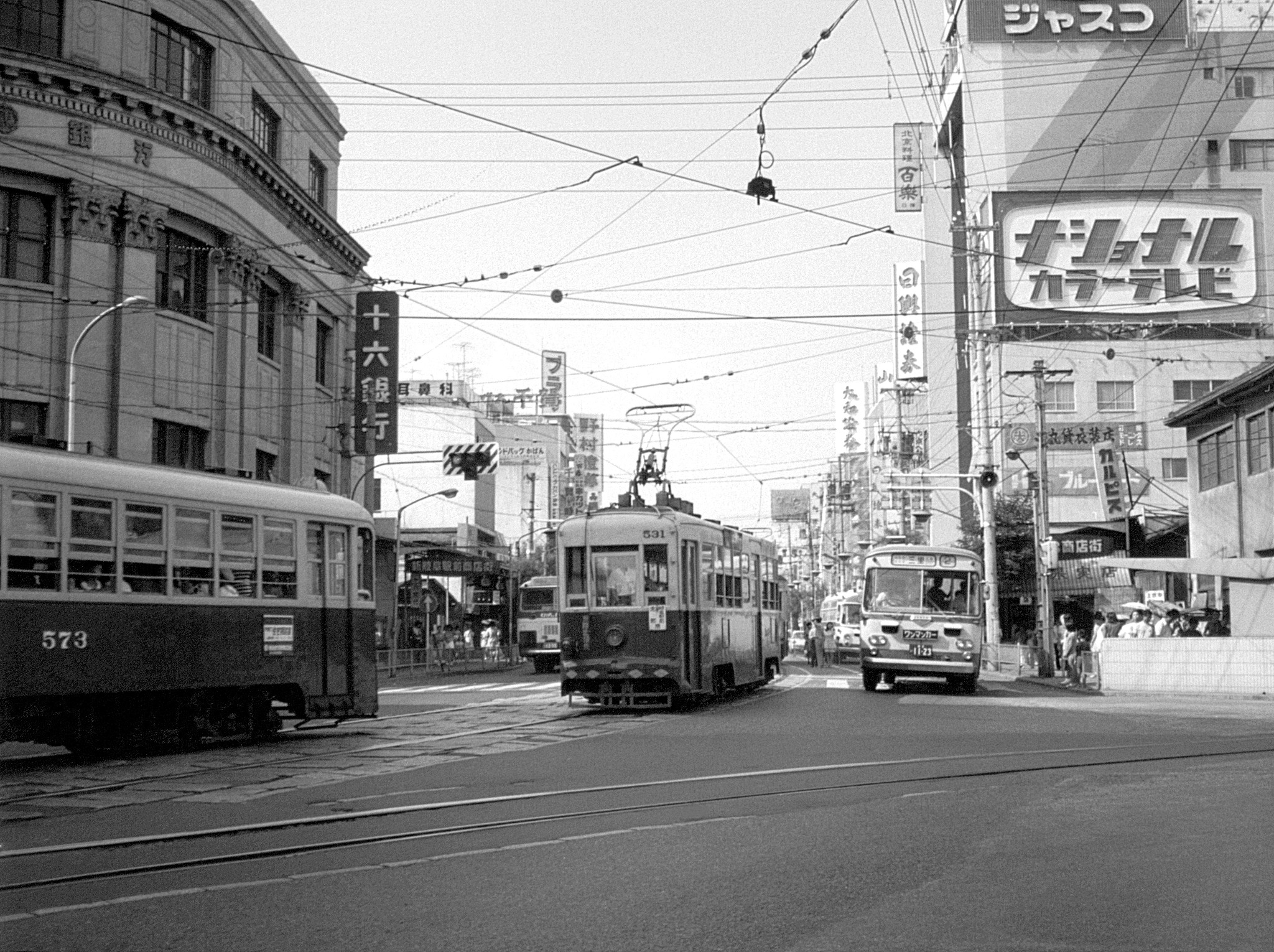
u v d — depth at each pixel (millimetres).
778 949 6105
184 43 31406
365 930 6484
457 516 72438
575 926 6547
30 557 13633
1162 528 46281
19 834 9344
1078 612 48531
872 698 24906
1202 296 58688
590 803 10688
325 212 38219
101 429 28750
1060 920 6684
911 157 56406
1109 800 10828
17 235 28078
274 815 10148
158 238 30406
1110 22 60406
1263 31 59875
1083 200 59094
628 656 20750
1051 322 58844
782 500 105250
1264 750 14711
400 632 48562
